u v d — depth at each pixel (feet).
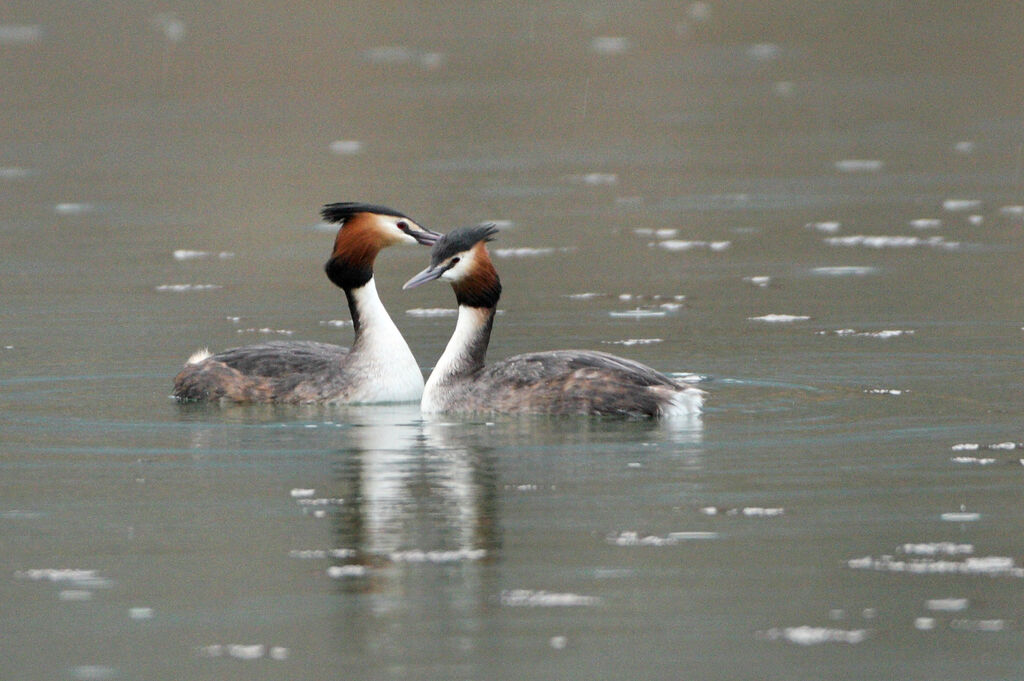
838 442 47.11
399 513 41.11
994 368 57.11
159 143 129.70
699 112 142.72
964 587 35.42
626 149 125.90
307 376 54.90
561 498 42.06
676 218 97.96
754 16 200.85
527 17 205.16
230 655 32.53
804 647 32.45
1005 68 162.09
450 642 32.96
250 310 73.15
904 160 117.60
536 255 87.10
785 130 133.28
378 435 49.73
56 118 142.20
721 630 33.35
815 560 37.22
